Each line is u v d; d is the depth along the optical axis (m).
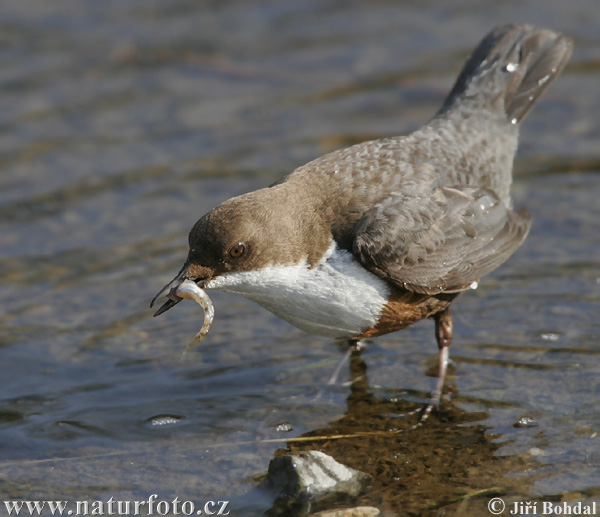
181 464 8.98
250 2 21.56
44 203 14.64
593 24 19.30
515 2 20.67
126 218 14.19
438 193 10.10
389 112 16.95
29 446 9.35
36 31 20.27
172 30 20.30
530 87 11.66
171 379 10.55
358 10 21.00
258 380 10.52
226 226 9.27
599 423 9.18
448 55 18.67
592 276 11.97
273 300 9.88
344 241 9.73
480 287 12.04
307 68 18.70
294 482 8.41
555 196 14.12
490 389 10.00
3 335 11.43
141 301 12.16
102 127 16.86
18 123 16.91
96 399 10.19
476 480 8.46
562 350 10.53
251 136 16.44
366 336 10.41
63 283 12.59
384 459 8.91
